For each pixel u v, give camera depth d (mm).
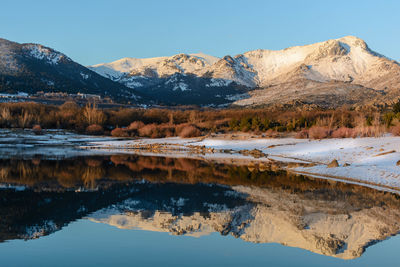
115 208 16109
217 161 37719
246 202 17609
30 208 15906
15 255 10430
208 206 16641
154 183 23328
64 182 23312
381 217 15031
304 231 13094
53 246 11211
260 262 10195
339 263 10188
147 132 73938
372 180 23016
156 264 9875
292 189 21156
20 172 27891
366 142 38438
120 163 35438
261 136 58062
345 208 16516
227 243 11750
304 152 39188
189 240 11977
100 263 9891
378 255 10906
